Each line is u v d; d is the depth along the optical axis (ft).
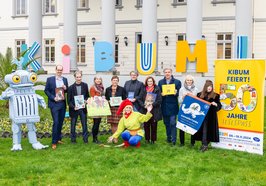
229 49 96.73
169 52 101.60
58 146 35.17
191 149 34.45
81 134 40.19
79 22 110.22
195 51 71.41
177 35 101.09
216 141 33.91
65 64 84.07
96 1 108.68
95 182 25.08
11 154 32.14
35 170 27.45
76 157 31.30
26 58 80.69
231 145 34.32
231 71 33.99
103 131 41.22
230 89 34.09
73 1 87.25
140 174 26.81
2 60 51.34
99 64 75.87
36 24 92.63
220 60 34.45
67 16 87.04
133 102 36.27
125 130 35.76
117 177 26.18
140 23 104.22
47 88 35.09
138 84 36.55
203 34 98.07
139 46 66.39
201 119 33.73
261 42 93.30
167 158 31.22
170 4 101.35
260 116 32.73
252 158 31.48
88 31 109.50
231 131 34.27
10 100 33.68
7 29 121.39
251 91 33.04
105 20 84.23
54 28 114.83
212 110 33.94
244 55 61.77
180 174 26.94
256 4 93.40
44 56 116.16
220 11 96.73
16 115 33.12
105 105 36.19
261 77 32.55
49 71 115.34
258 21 93.25
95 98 36.17
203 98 34.12
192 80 34.83
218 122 34.71
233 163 29.96
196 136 34.83
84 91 36.29
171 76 36.50
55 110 34.81
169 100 36.17
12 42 120.78
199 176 26.55
